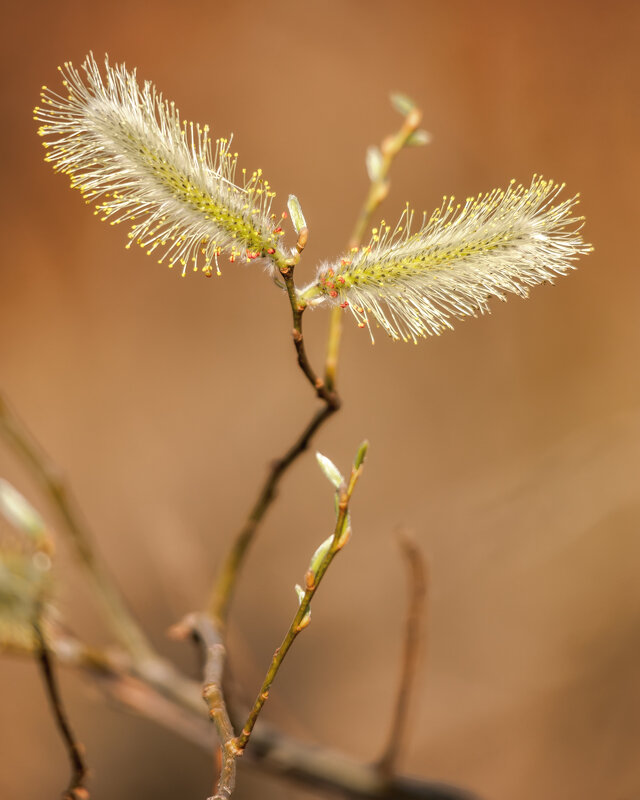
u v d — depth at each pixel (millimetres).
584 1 1146
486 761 921
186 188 554
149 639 969
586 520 941
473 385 1104
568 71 1152
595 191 1138
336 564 1010
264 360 1146
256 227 557
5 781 892
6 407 620
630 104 1138
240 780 833
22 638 562
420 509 1020
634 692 930
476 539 953
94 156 558
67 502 627
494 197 564
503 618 973
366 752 924
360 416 1099
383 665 961
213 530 1058
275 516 1050
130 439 1112
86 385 1141
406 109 620
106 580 632
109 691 629
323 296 562
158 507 1062
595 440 982
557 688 944
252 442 1107
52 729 923
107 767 908
